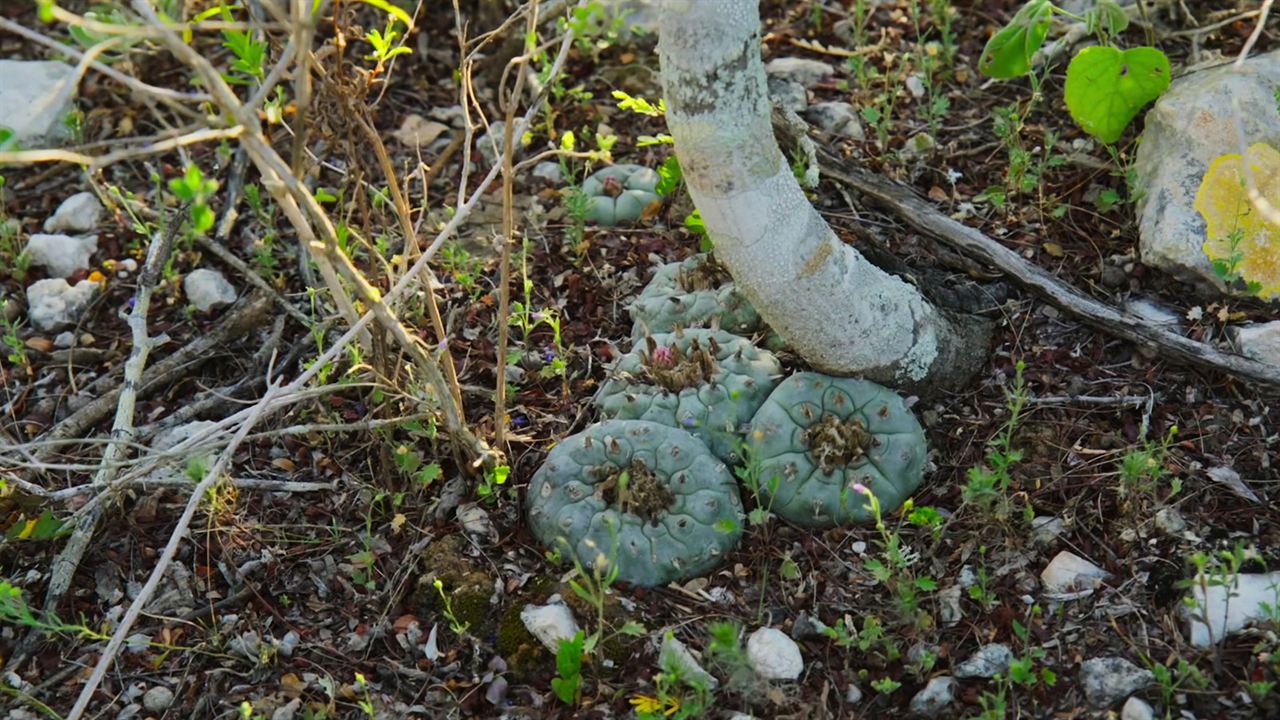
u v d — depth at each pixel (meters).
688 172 0.64
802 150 0.81
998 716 0.60
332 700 0.64
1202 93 0.77
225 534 0.70
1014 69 0.81
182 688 0.65
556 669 0.64
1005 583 0.66
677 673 0.61
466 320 0.78
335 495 0.72
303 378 0.63
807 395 0.68
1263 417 0.70
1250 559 0.65
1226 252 0.73
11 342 0.78
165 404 0.77
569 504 0.67
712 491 0.67
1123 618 0.64
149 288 0.75
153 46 0.81
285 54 0.56
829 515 0.67
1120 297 0.76
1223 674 0.61
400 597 0.67
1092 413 0.71
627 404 0.70
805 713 0.62
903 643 0.64
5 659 0.67
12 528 0.69
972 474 0.65
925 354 0.71
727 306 0.74
